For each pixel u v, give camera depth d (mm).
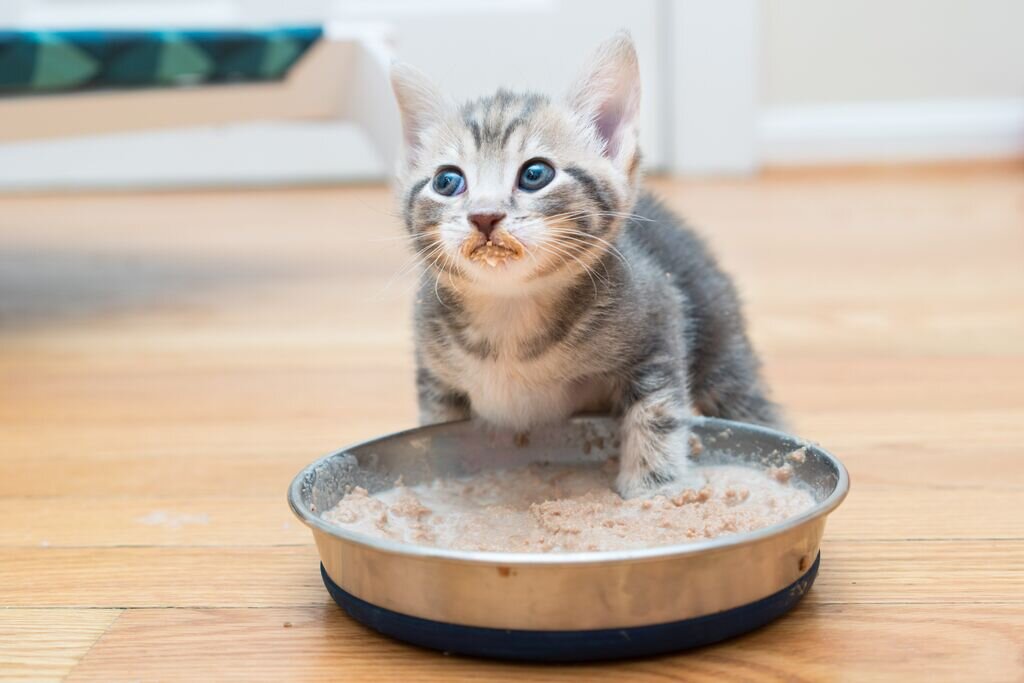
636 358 869
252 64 1325
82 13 2160
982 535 830
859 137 2332
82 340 1243
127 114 1283
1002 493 877
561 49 2162
